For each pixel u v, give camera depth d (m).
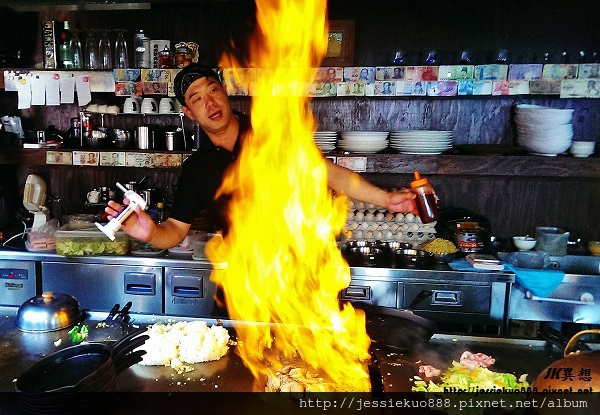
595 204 3.71
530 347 1.94
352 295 3.29
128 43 3.98
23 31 4.05
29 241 3.57
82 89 3.85
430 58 3.57
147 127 3.82
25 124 4.20
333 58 3.70
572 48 3.58
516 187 3.77
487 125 3.74
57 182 4.20
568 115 3.26
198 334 1.83
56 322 2.03
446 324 3.47
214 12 3.84
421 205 2.08
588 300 3.12
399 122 3.84
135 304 3.47
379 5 3.69
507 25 3.62
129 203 1.98
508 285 3.17
